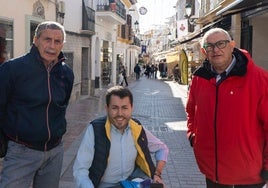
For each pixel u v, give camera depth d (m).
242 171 3.79
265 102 3.71
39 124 3.73
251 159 3.78
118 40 36.47
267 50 15.21
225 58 3.75
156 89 29.61
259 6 9.78
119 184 3.29
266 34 15.20
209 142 3.91
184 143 9.91
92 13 21.78
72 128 11.41
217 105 3.83
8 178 3.76
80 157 3.37
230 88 3.77
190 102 4.29
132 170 3.47
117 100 3.32
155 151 3.63
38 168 3.90
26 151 3.77
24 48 11.98
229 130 3.76
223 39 3.73
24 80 3.71
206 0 25.50
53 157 3.96
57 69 3.86
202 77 3.99
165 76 48.88
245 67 3.74
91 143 3.36
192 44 29.83
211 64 3.91
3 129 3.82
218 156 3.85
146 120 13.85
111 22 29.41
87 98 20.70
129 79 45.34
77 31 19.61
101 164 3.33
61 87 3.89
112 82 31.98
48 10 14.38
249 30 15.38
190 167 7.66
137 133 3.44
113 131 3.39
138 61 72.56
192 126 4.32
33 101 3.71
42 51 3.74
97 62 25.09
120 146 3.38
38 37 3.77
